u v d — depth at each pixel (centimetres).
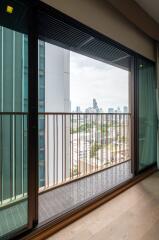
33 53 147
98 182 253
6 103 150
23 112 150
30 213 148
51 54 413
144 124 306
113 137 328
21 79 148
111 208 191
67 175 267
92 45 238
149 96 315
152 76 321
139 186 248
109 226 161
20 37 146
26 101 148
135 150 281
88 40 221
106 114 315
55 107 420
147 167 309
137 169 281
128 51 257
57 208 186
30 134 147
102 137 310
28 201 148
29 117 147
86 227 160
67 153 269
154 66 320
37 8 148
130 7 211
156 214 179
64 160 266
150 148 320
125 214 179
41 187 233
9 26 146
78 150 277
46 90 404
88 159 289
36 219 154
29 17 144
